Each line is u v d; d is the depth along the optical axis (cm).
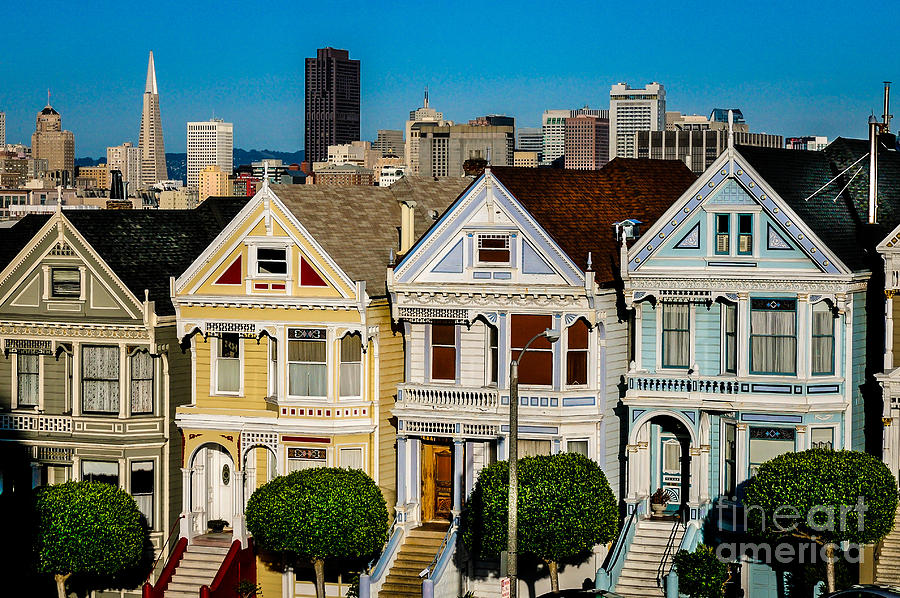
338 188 6719
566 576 5984
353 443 6222
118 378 6450
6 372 6600
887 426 5694
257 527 5931
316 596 6069
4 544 6456
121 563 6103
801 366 5647
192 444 6400
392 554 6066
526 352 5991
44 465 6544
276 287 6244
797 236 5616
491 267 6006
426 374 6184
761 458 5716
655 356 5909
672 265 5819
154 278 6544
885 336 5700
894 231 5638
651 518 5897
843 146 6350
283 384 6241
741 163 5678
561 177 6372
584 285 5812
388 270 6147
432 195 7125
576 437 5928
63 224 6450
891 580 5619
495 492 5584
